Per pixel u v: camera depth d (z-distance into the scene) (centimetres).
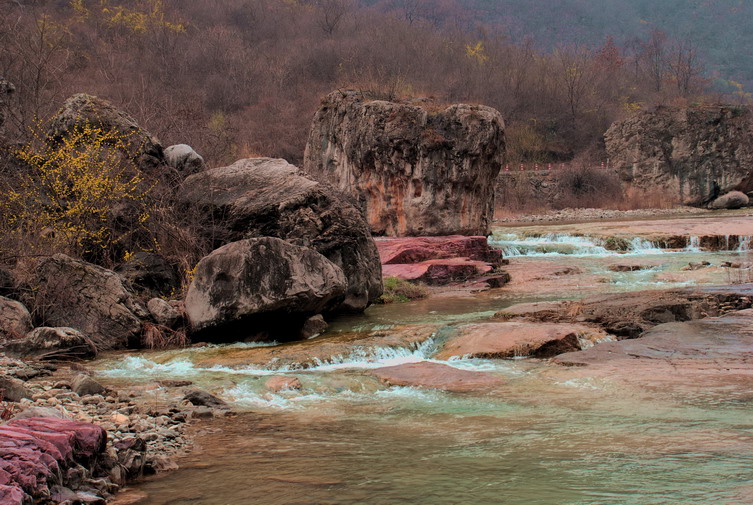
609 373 929
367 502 514
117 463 566
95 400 791
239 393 877
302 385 912
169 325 1206
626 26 15700
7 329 1102
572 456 613
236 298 1180
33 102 1975
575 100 7888
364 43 8250
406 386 909
